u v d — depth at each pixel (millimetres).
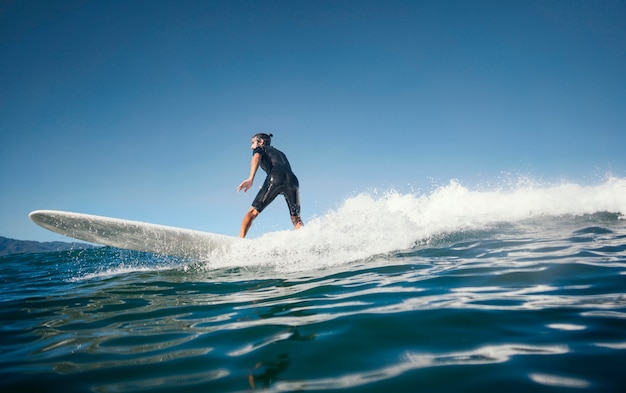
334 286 2592
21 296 3174
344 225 4723
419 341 1454
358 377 1192
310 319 1834
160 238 4746
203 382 1238
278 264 3902
